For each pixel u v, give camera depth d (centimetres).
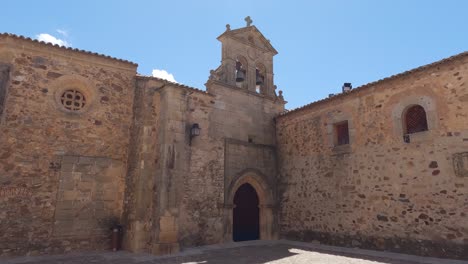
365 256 766
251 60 1225
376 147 883
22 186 767
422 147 782
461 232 689
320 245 965
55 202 802
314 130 1077
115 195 893
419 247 756
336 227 952
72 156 844
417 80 812
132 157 912
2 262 689
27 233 757
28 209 767
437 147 753
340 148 979
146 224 841
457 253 691
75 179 839
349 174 942
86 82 891
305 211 1059
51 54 857
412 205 782
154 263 685
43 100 826
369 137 905
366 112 923
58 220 799
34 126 803
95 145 883
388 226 824
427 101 785
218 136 1052
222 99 1092
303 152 1105
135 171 884
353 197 920
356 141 938
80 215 831
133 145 920
